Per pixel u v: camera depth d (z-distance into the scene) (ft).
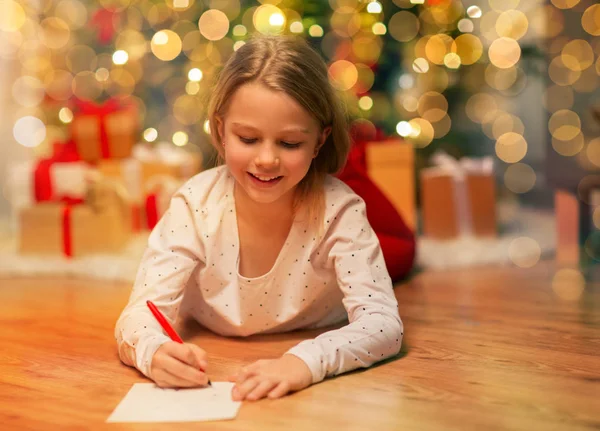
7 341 4.57
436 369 3.88
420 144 8.52
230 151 3.85
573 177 6.92
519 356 4.10
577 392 3.52
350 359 3.75
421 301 5.48
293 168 3.83
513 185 10.14
